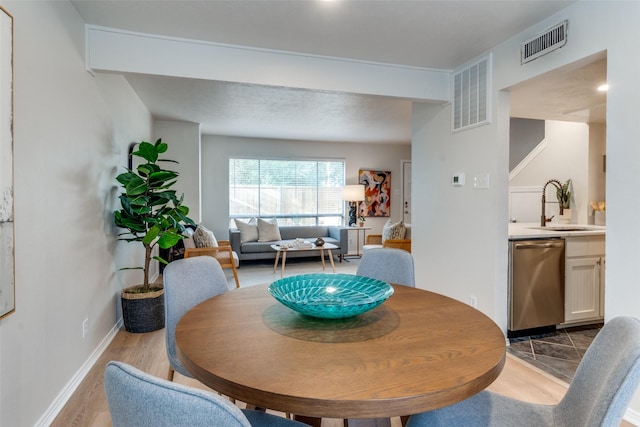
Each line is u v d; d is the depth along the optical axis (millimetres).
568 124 4285
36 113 1733
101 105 2729
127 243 3510
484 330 1199
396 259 2068
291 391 812
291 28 2494
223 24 2445
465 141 3125
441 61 3090
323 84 2984
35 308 1709
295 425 1100
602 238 3178
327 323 1257
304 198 7203
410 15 2303
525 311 2922
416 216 3867
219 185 6598
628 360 802
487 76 2859
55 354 1914
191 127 5445
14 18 1542
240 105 4438
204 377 909
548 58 2363
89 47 2453
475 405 1178
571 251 3072
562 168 4344
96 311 2566
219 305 1466
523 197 4777
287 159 7012
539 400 2064
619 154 1916
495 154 2797
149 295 3037
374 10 2246
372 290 1549
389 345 1070
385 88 3143
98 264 2621
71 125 2156
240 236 6043
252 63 2818
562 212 4195
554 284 3014
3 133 1409
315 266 6105
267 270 5723
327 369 917
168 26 2477
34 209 1705
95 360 2504
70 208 2127
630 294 1863
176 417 575
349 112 4797
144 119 4402
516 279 2885
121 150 3297
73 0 2131
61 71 2025
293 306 1236
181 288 1719
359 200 7035
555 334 3061
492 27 2479
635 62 1849
